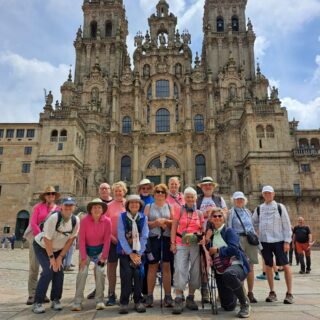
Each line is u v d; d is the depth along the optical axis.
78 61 74.31
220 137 65.81
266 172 54.09
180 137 67.88
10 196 55.00
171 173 66.38
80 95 71.38
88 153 63.41
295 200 52.69
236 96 66.25
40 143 57.22
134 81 71.00
